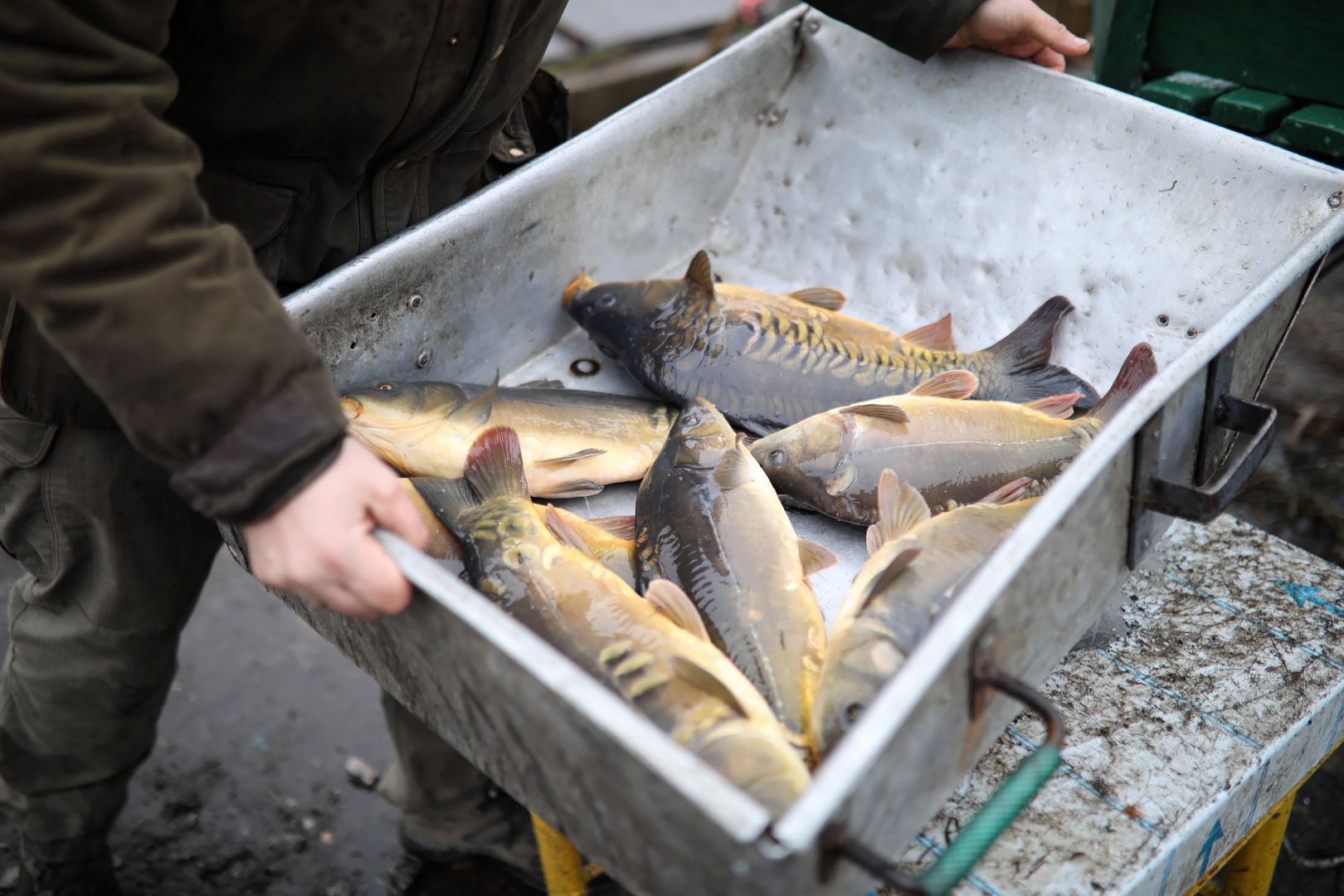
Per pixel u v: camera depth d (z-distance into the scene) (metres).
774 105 2.00
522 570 1.27
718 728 1.01
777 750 0.99
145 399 0.97
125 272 0.96
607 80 4.04
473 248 1.63
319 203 1.51
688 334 1.65
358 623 1.17
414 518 1.06
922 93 1.85
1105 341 1.67
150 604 1.62
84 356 0.97
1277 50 2.08
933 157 1.84
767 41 1.94
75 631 1.64
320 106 1.37
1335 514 2.61
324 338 1.48
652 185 1.88
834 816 0.79
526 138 1.89
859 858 0.82
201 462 0.99
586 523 1.46
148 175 0.98
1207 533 1.70
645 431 1.62
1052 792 1.30
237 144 1.39
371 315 1.53
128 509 1.52
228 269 1.01
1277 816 1.58
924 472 1.44
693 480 1.40
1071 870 1.22
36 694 1.70
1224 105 2.13
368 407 1.48
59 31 0.94
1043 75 1.73
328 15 1.27
